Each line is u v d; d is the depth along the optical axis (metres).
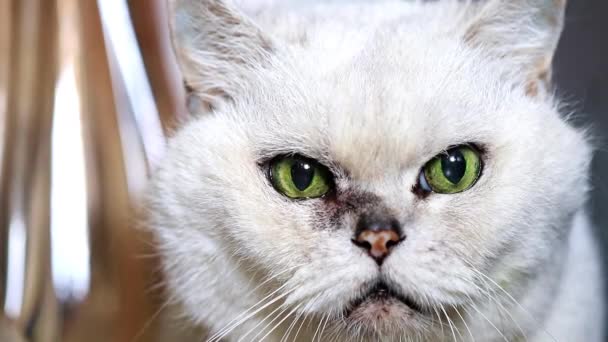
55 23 0.34
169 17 0.28
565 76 0.37
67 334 0.33
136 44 0.35
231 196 0.26
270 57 0.27
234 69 0.28
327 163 0.25
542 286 0.27
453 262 0.24
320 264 0.24
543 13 0.27
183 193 0.27
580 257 0.30
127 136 0.35
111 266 0.34
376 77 0.25
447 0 0.31
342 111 0.25
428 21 0.28
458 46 0.27
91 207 0.34
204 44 0.28
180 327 0.31
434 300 0.24
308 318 0.27
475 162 0.25
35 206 0.33
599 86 0.37
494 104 0.26
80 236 0.34
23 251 0.33
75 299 0.33
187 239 0.28
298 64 0.26
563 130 0.27
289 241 0.25
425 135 0.25
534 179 0.25
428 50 0.26
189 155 0.28
